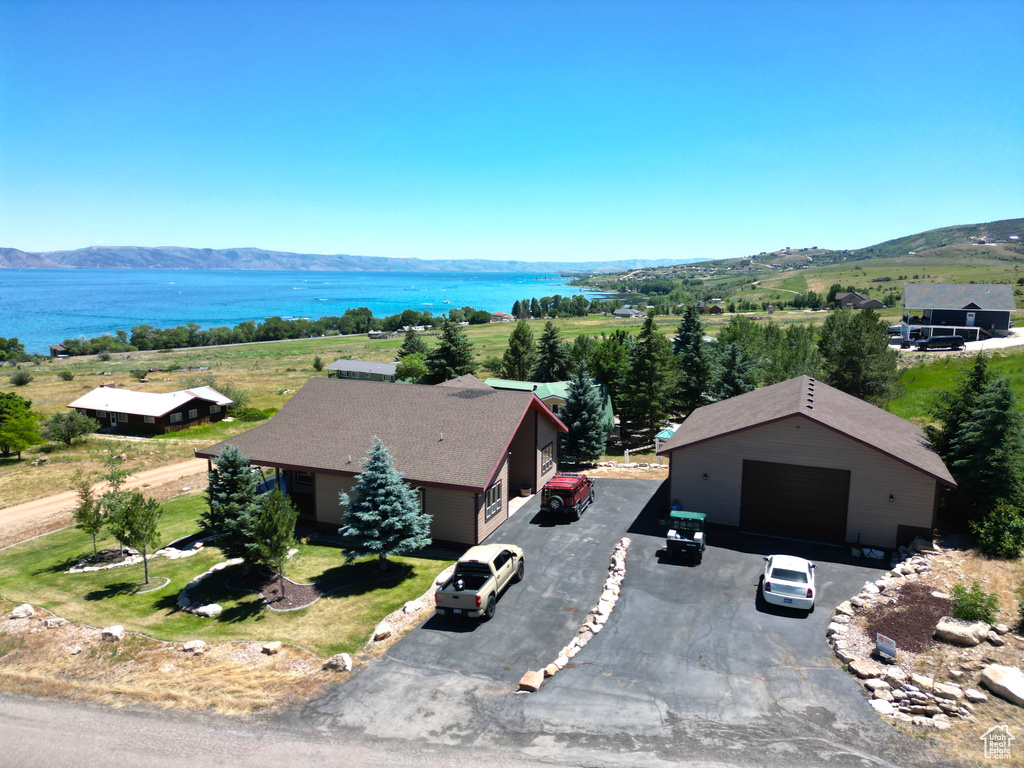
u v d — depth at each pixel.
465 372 65.75
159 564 24.98
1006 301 88.81
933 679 14.21
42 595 21.86
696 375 53.38
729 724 13.22
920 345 78.94
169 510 33.06
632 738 12.86
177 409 59.97
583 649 16.88
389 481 22.62
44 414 63.50
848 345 44.81
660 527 26.98
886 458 23.64
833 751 12.10
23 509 34.62
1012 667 14.06
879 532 24.00
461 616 18.64
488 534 26.53
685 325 58.28
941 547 22.55
